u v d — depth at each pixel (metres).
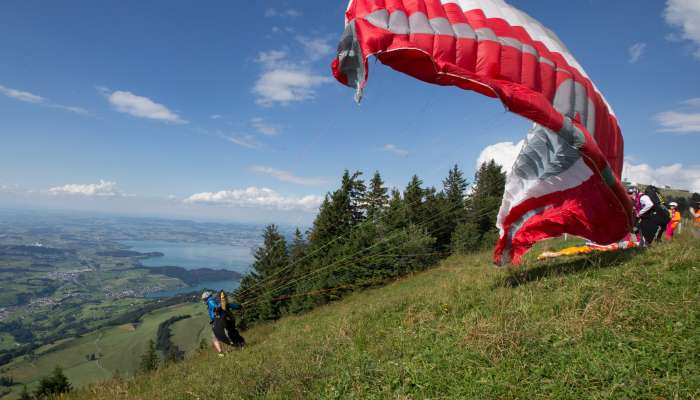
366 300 14.36
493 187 36.16
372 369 4.55
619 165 7.20
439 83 5.38
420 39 4.95
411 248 21.02
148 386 7.74
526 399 3.41
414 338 5.31
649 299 4.53
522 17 6.46
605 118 6.64
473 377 3.91
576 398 3.26
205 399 5.09
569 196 6.82
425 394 3.85
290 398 4.40
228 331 9.65
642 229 8.20
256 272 31.11
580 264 6.95
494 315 5.22
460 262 18.42
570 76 6.07
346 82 5.07
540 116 5.34
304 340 7.72
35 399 10.74
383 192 34.19
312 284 22.48
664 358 3.48
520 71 5.54
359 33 4.74
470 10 5.77
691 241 6.95
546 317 4.82
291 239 33.22
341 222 31.61
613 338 3.98
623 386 3.23
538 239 7.07
